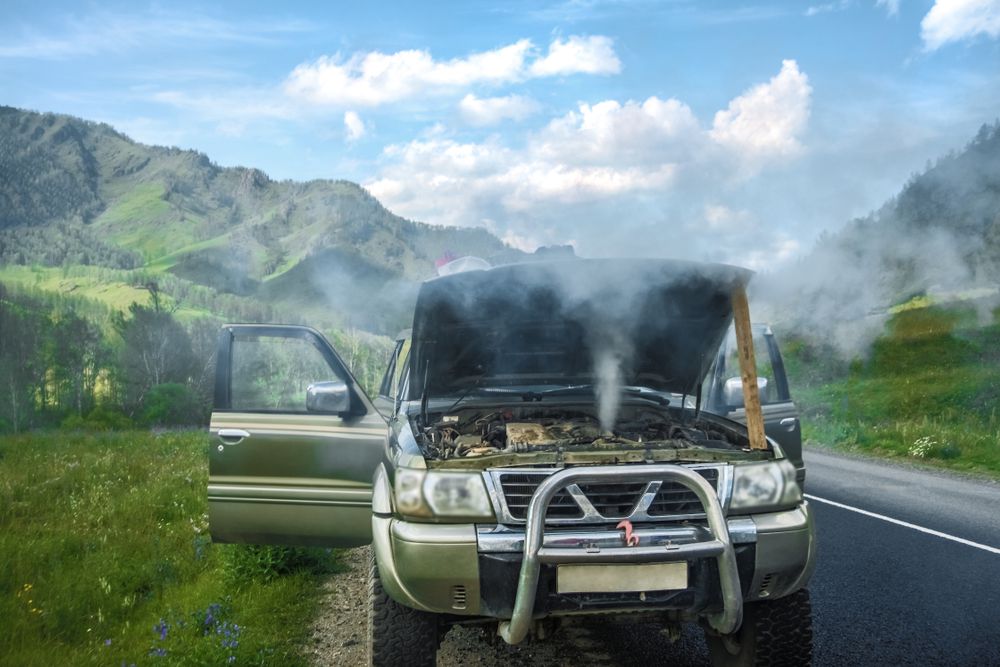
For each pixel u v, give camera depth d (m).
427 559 3.23
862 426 19.39
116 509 8.84
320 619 5.22
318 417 4.85
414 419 4.68
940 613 5.14
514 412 4.86
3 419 98.94
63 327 136.38
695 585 3.28
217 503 4.82
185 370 118.12
